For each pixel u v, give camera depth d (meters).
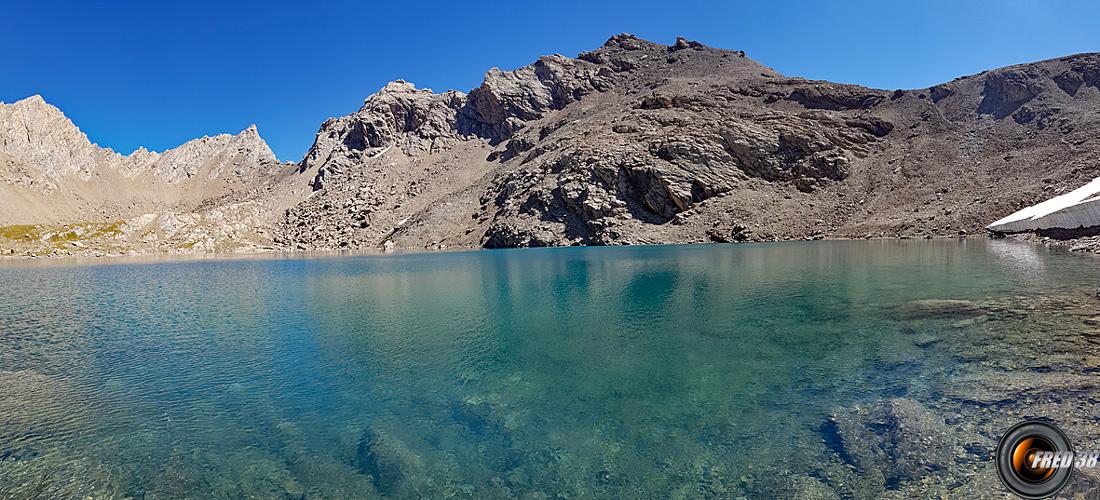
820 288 25.83
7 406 12.77
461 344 17.84
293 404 12.66
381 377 14.54
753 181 97.56
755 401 11.47
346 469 9.33
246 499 8.42
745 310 21.31
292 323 22.64
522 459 9.45
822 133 102.12
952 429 9.36
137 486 8.91
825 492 7.82
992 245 48.31
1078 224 44.41
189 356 17.33
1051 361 12.42
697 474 8.61
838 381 12.35
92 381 14.71
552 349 16.69
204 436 10.91
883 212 81.81
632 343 16.97
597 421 10.93
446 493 8.41
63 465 9.70
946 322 17.12
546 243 94.94
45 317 25.30
